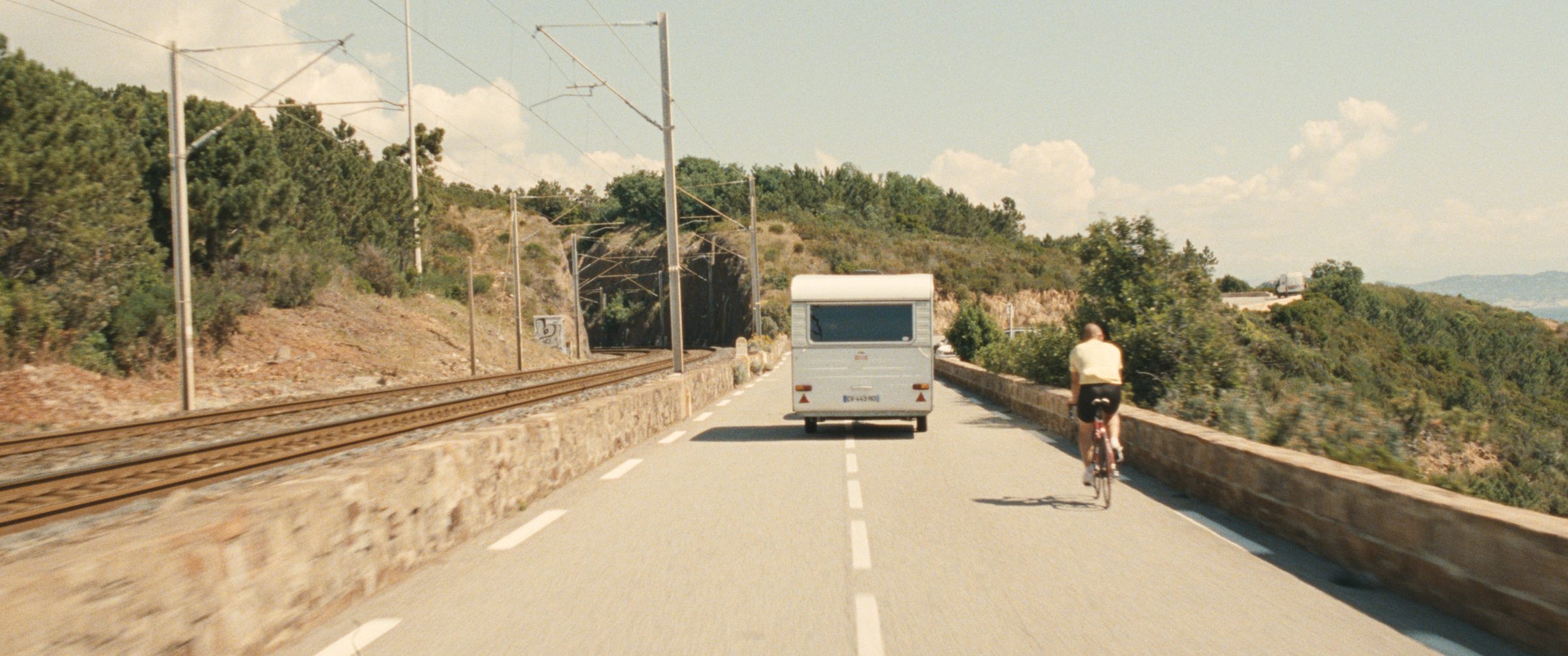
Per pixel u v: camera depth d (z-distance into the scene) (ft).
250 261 117.50
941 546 23.35
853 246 374.84
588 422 37.78
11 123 80.79
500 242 321.32
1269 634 15.96
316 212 153.79
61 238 82.53
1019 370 77.82
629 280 442.91
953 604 17.97
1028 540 23.97
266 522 15.60
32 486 35.42
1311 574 20.40
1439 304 408.67
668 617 17.15
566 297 307.37
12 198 78.84
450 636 16.12
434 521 22.43
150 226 107.34
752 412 68.13
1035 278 356.79
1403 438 45.88
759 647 15.39
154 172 108.99
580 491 32.40
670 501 30.14
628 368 137.80
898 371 52.03
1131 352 60.13
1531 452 67.26
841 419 52.65
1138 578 20.03
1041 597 18.45
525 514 28.07
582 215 517.14
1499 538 15.83
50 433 53.06
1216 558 21.93
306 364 107.55
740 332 340.80
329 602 17.47
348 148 183.32
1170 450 33.32
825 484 33.71
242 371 98.89
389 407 76.38
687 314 404.16
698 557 22.15
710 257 387.75
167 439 55.21
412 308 161.07
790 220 424.46
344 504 18.24
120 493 32.94
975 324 142.92
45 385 72.74
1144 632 16.11
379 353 123.54
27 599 10.84
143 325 89.10
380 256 162.09
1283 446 44.70
